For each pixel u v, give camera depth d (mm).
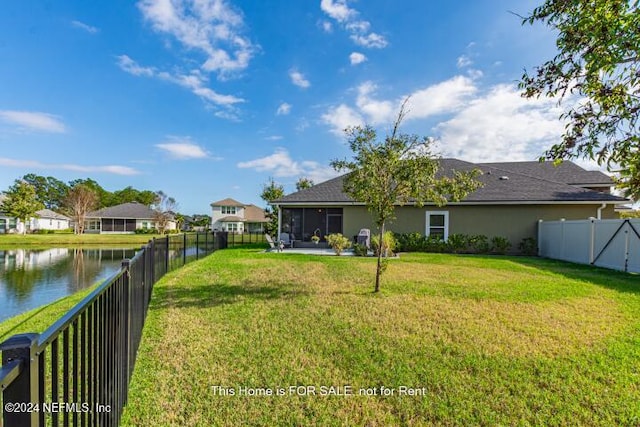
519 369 3275
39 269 14172
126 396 2820
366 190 6012
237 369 3330
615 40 1971
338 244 13422
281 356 3602
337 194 16922
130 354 3158
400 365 3375
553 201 13461
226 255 12812
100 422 1925
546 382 3043
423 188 5953
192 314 5020
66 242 30438
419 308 5227
